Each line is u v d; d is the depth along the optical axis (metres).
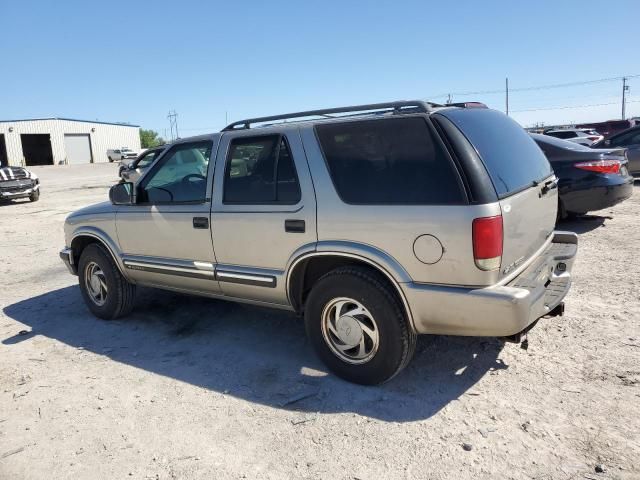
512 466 2.67
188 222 4.32
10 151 54.91
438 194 3.09
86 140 61.66
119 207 4.92
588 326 4.25
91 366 4.21
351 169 3.44
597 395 3.24
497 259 3.03
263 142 3.89
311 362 4.03
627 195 7.75
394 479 2.64
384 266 3.28
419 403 3.32
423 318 3.25
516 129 4.06
